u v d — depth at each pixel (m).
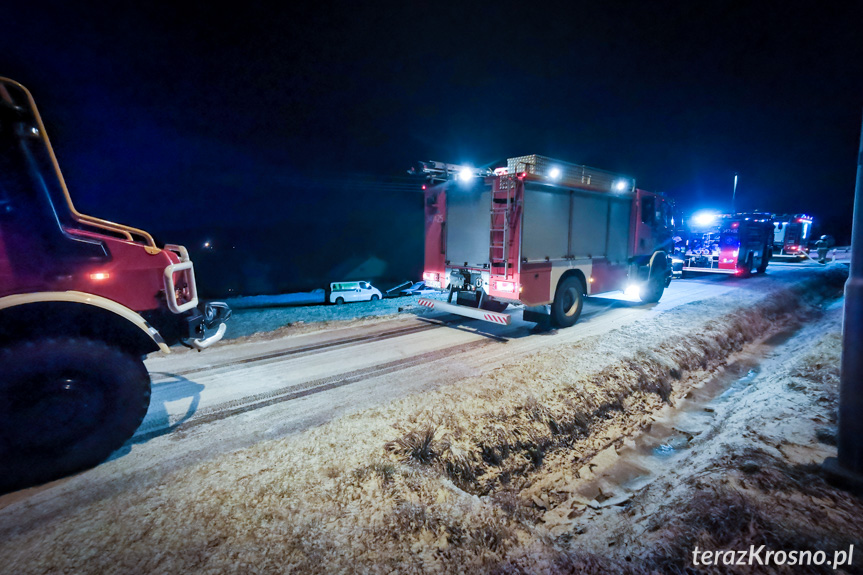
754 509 2.49
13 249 2.90
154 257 3.51
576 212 8.01
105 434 3.05
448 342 6.92
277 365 5.64
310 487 2.73
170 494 2.68
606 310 10.12
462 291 7.96
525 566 2.19
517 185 6.80
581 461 4.01
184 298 3.83
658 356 6.03
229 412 4.11
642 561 2.20
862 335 2.72
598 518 3.13
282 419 3.94
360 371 5.37
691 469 3.50
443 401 4.17
